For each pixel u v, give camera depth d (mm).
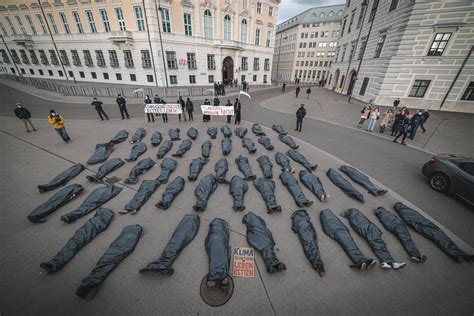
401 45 18719
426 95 19234
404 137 10453
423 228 4672
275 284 3525
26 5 29891
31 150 8547
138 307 3146
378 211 5246
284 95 27938
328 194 6117
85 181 6457
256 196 5887
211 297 3293
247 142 9555
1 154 8133
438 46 17656
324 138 11094
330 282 3588
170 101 20078
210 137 10656
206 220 4930
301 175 6809
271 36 37688
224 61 33469
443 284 3621
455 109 18547
